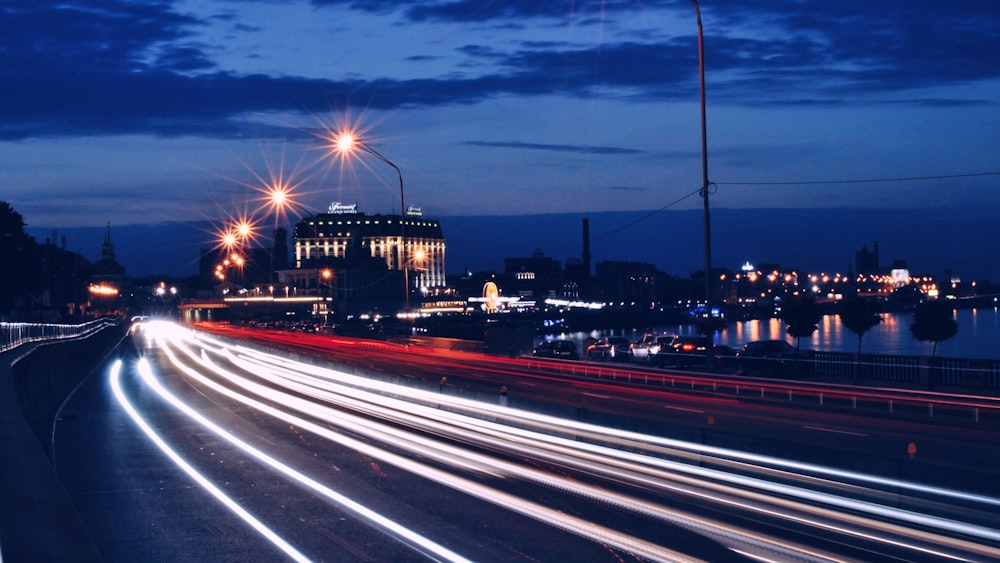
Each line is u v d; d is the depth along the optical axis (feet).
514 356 234.58
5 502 40.29
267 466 71.31
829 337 486.38
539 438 78.64
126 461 75.25
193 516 53.26
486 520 49.83
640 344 209.97
